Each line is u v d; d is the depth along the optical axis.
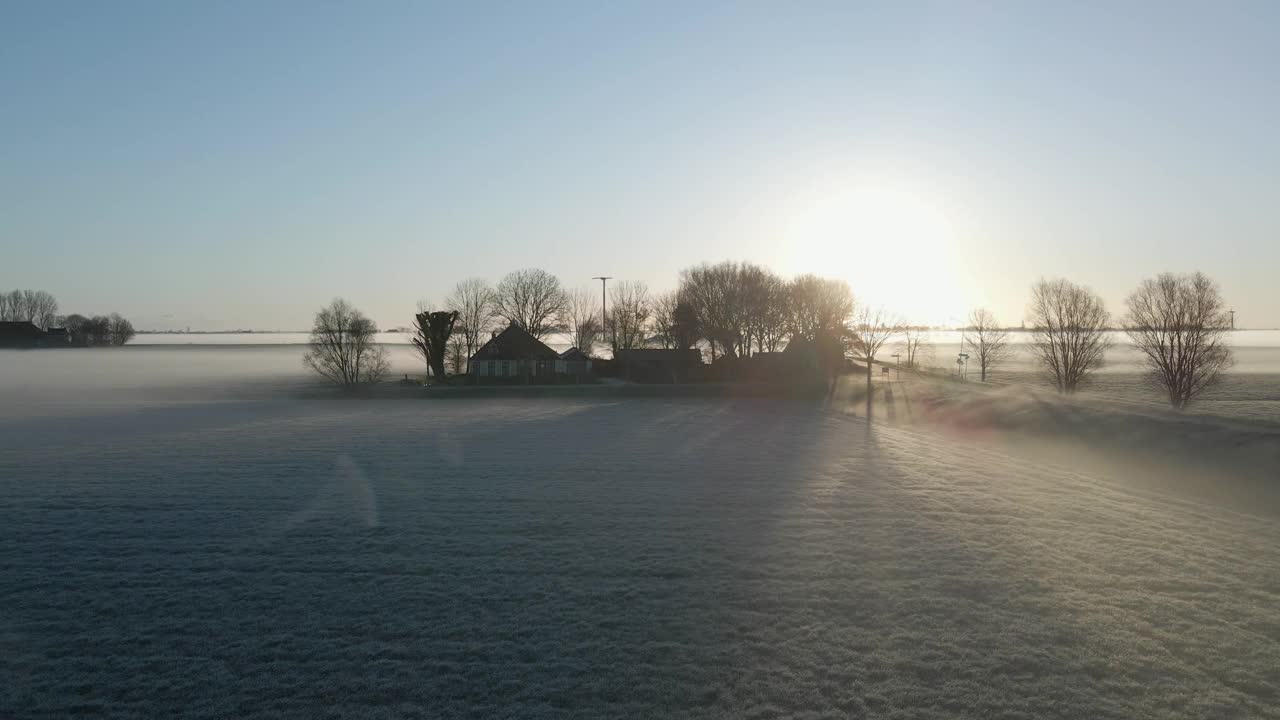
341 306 105.38
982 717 12.41
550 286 150.62
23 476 35.41
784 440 49.09
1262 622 16.52
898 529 24.94
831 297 124.88
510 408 73.88
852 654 14.87
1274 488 32.34
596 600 18.02
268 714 12.63
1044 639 15.61
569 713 12.59
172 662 14.66
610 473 35.97
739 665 14.41
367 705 12.92
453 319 122.81
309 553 22.16
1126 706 12.76
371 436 51.16
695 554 21.92
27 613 17.34
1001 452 43.75
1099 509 28.03
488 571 20.33
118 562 21.30
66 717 12.57
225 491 31.56
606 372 118.00
